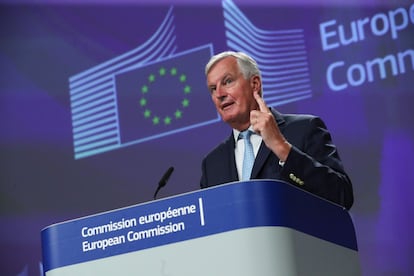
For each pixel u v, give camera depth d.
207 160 3.56
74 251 2.52
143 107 6.53
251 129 3.45
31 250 6.44
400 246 6.02
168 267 2.38
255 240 2.31
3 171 6.64
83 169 6.51
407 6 6.37
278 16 6.55
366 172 6.18
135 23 6.73
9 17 6.98
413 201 6.09
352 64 6.37
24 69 6.84
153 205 2.44
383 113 6.25
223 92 3.42
